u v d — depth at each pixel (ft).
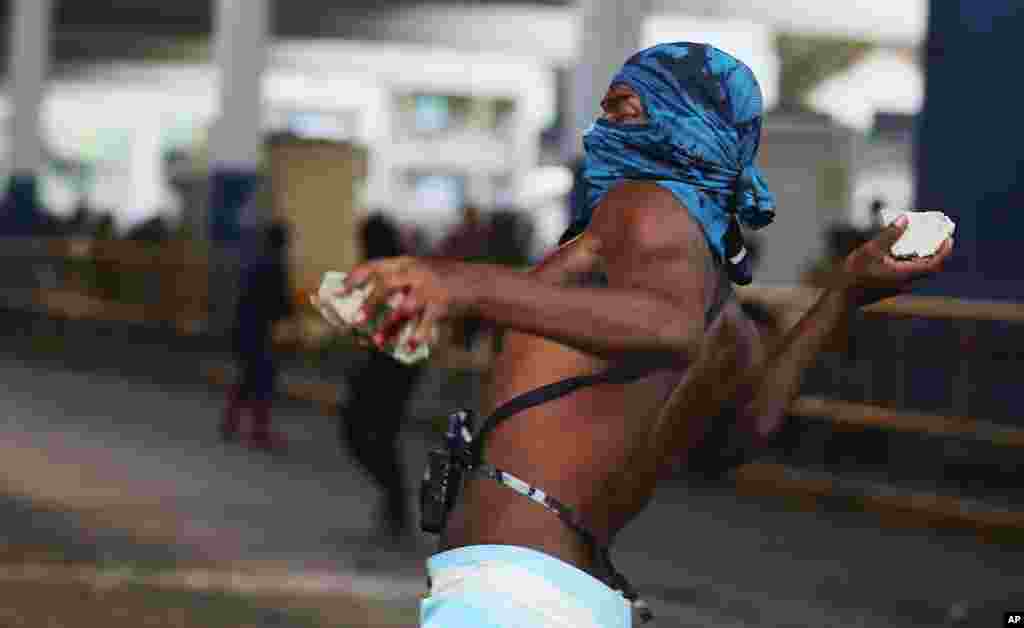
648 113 13.05
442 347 78.48
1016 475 59.21
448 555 13.12
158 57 249.96
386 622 38.58
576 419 13.08
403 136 271.08
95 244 121.29
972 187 64.75
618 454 13.16
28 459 64.08
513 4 201.05
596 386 13.10
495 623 12.64
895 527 56.24
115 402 87.76
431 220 205.77
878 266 14.71
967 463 60.64
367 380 48.14
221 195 126.11
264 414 70.23
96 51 244.83
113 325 119.44
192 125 336.90
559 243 13.67
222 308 108.58
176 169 154.30
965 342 58.39
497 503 13.12
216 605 39.58
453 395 78.18
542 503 12.98
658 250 12.46
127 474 61.05
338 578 43.50
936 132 66.23
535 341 13.26
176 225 149.38
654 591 43.75
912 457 62.34
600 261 12.68
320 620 38.47
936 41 66.44
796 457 65.00
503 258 100.27
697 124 12.96
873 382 61.46
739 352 14.29
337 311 11.25
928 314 59.21
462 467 13.53
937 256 14.52
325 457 68.85
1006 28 64.03
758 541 52.47
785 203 107.96
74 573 42.68
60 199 351.67
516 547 12.90
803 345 14.98
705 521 56.29
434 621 12.83
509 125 271.28
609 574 13.21
